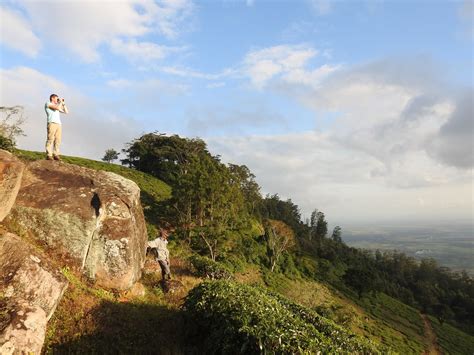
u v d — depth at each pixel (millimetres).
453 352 53031
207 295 8156
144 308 9008
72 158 55969
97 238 9688
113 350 6645
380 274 104250
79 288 8453
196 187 37281
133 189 12094
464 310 88125
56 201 9438
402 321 63500
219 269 19422
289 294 39500
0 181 7523
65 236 9094
